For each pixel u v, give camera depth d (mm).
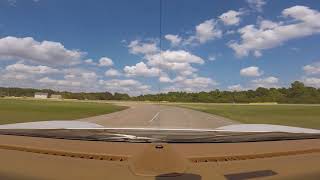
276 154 2631
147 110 72562
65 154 2498
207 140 2963
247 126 3834
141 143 2832
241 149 2730
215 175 2133
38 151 2592
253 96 193000
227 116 51438
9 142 2871
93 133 3135
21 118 37469
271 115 57000
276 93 192250
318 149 2787
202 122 35562
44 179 2082
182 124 32062
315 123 37625
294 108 102062
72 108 72312
